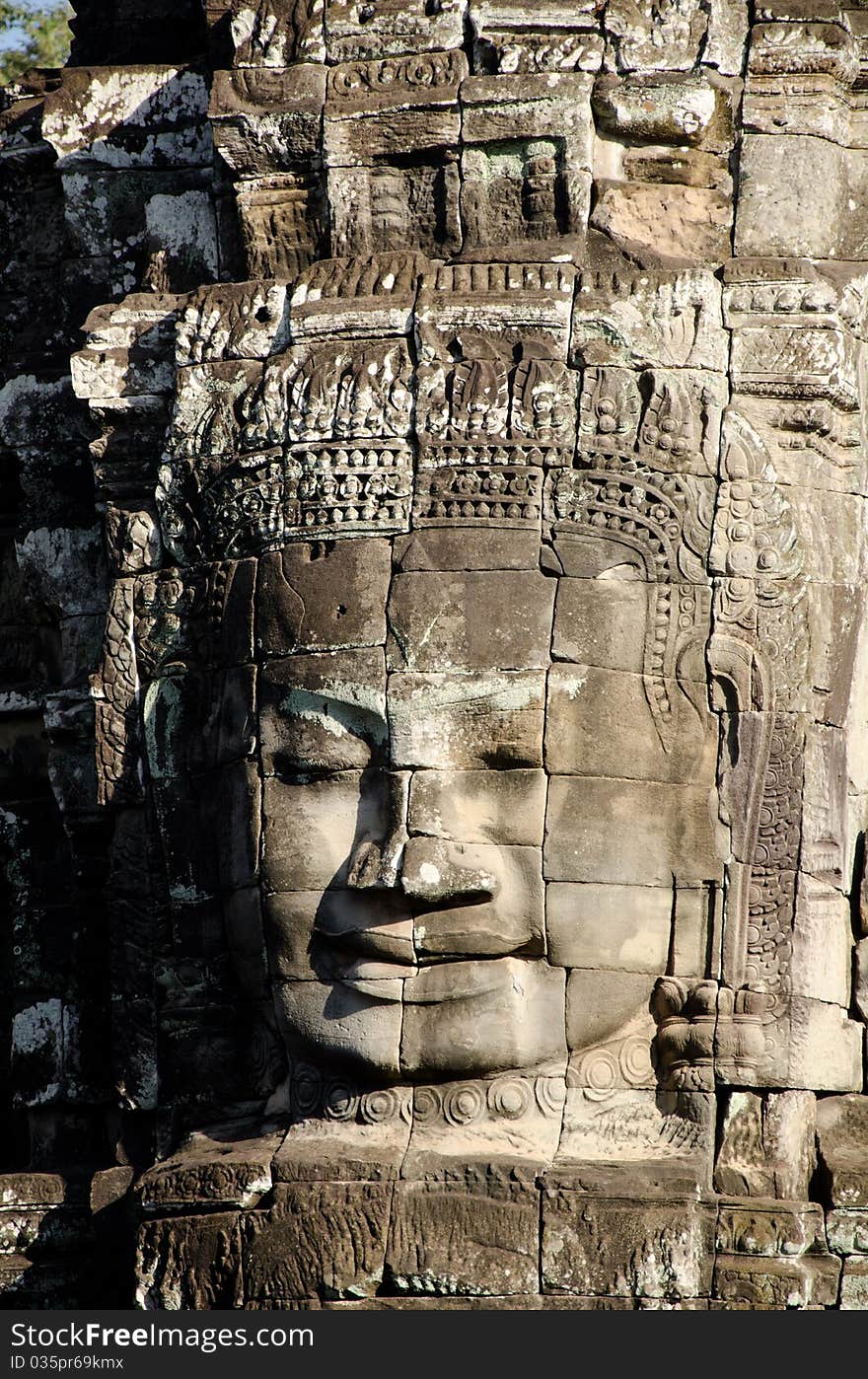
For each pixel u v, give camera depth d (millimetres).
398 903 19484
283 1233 19203
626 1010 19703
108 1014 22500
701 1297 18984
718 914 19812
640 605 19750
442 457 19797
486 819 19562
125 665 21203
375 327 20156
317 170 21156
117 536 21344
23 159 23875
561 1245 18953
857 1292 19438
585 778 19594
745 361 20203
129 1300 21156
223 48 22625
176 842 20891
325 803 19844
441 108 20719
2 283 24016
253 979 20281
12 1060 22719
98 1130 22484
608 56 20812
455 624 19578
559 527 19703
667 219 20766
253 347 20594
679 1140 19547
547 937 19547
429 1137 19484
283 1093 20281
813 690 20156
